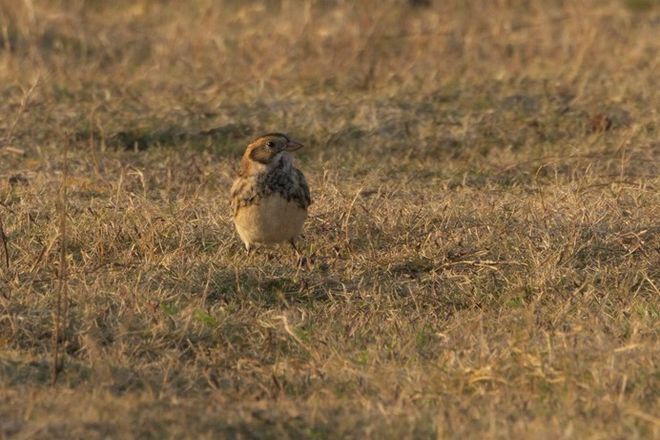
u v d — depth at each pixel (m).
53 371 16.25
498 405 15.23
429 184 25.53
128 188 25.12
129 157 27.39
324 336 18.02
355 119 29.12
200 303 19.05
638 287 19.70
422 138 28.22
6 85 31.25
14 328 17.80
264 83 31.86
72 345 17.70
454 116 29.42
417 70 33.19
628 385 15.68
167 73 33.66
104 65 35.59
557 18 39.41
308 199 20.58
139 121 29.06
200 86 32.12
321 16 41.28
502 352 16.73
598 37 36.09
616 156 26.83
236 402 15.66
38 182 25.33
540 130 28.66
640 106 29.78
